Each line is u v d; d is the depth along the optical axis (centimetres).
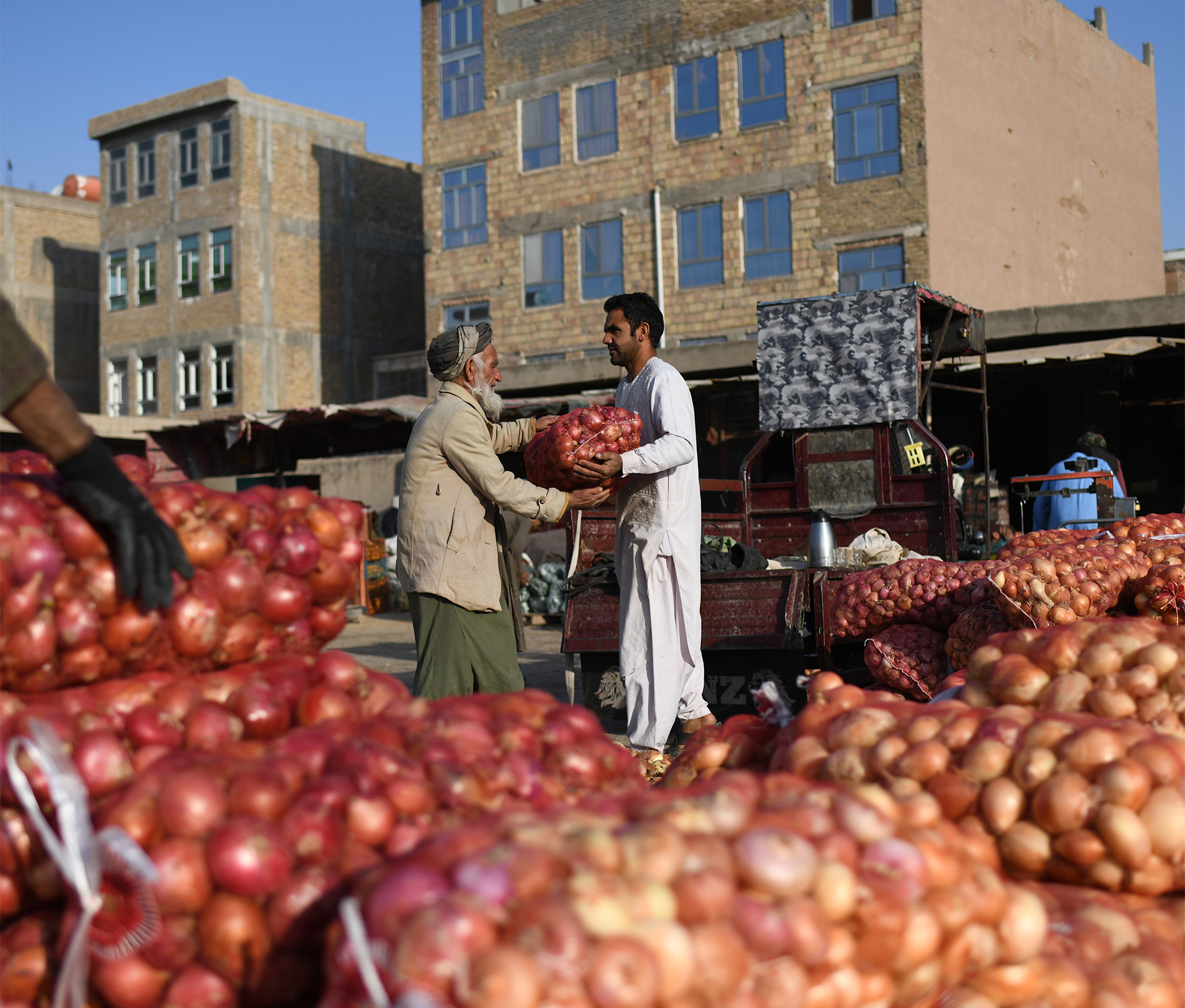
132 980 137
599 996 112
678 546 472
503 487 399
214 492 192
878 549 695
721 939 122
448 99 2839
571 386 1895
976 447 2020
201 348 3428
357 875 137
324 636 203
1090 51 2900
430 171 2864
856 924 136
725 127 2436
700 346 1669
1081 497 934
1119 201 3028
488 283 2764
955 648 475
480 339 412
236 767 147
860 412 818
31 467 199
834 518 827
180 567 173
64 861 140
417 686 399
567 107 2652
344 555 201
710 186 2450
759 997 125
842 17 2303
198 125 3453
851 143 2292
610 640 655
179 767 146
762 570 621
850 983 135
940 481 783
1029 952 152
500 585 412
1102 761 176
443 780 153
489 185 2762
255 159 3391
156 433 2202
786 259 2362
